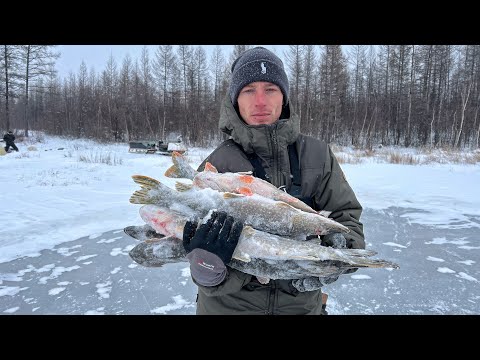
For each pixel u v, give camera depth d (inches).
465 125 1531.7
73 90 2524.6
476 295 177.2
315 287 70.5
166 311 160.2
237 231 64.6
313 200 85.1
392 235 263.6
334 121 1659.7
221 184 76.4
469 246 242.1
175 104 1898.4
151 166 642.2
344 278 195.5
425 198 377.4
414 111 1731.1
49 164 675.4
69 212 317.1
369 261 65.8
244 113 85.9
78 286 184.2
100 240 250.4
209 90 1971.0
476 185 448.5
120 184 454.9
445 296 176.1
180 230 69.8
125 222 291.0
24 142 1419.8
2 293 176.4
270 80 82.0
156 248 70.0
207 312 82.6
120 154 928.3
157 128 1847.9
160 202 72.7
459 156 776.9
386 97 1875.0
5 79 1691.7
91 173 550.9
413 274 199.6
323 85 1792.6
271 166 83.2
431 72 1851.6
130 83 2146.9
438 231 272.8
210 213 66.0
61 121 2130.9
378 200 368.8
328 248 67.6
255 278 77.9
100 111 1828.2
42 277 193.9
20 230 267.9
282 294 77.7
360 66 2169.0
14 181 470.3
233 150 84.7
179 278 194.5
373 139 1589.6
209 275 65.4
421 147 1333.7
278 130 82.4
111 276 195.6
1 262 212.2
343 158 743.1
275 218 72.1
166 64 1941.4
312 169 83.7
